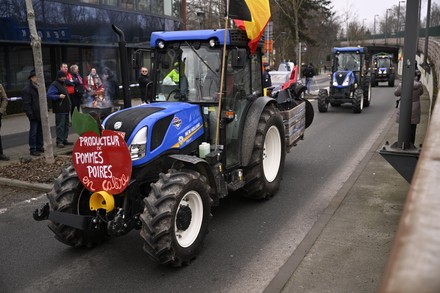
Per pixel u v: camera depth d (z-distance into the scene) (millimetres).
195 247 4469
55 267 4539
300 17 42375
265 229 5410
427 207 726
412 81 5766
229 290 3979
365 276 4020
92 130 4273
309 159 9117
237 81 5730
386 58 35156
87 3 18578
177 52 5574
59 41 17297
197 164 4562
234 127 5766
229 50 5477
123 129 4551
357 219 5457
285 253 4719
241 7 5418
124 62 6141
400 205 5902
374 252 4512
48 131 8297
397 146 5984
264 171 6359
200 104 5480
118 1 20484
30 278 4305
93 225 4309
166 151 4746
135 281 4203
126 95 6195
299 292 3783
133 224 4363
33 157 8945
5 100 8805
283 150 6832
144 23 22453
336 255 4469
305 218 5746
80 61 19484
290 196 6676
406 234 671
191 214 4449
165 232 4016
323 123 14344
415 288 577
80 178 4414
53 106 10000
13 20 15461
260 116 6016
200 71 5484
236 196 6711
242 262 4527
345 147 10289
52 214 4375
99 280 4246
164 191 4145
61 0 17234
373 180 7113
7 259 4730
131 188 4367
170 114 4832
